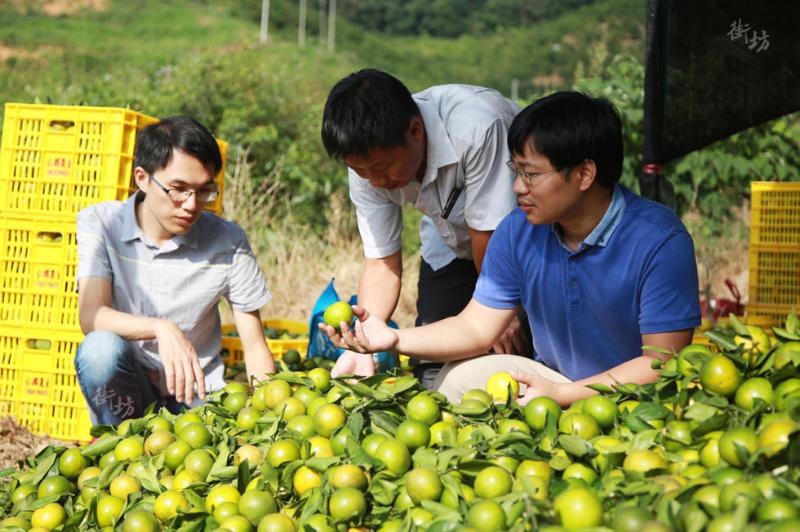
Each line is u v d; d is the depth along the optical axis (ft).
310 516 7.00
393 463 7.47
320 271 29.63
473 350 10.70
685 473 6.58
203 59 39.50
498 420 8.20
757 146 30.99
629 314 9.87
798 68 15.14
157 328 11.72
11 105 15.37
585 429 7.56
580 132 8.88
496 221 11.75
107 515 8.06
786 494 5.65
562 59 225.97
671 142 15.83
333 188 35.86
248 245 13.30
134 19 150.71
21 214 15.19
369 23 265.13
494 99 11.99
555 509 6.13
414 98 12.12
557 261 10.04
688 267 9.51
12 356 15.23
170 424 9.29
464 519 6.50
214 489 7.73
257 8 188.96
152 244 12.75
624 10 241.96
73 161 15.11
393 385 8.88
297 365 15.38
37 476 8.98
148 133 12.01
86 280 12.55
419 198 12.23
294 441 8.09
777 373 7.04
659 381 7.89
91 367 12.19
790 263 20.06
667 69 15.62
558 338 10.58
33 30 133.39
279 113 39.63
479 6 283.79
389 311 13.07
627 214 9.59
